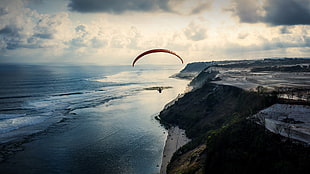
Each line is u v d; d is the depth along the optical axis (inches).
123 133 2383.1
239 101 2362.2
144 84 7327.8
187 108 2878.9
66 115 3157.0
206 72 6033.5
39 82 7751.0
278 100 1824.6
